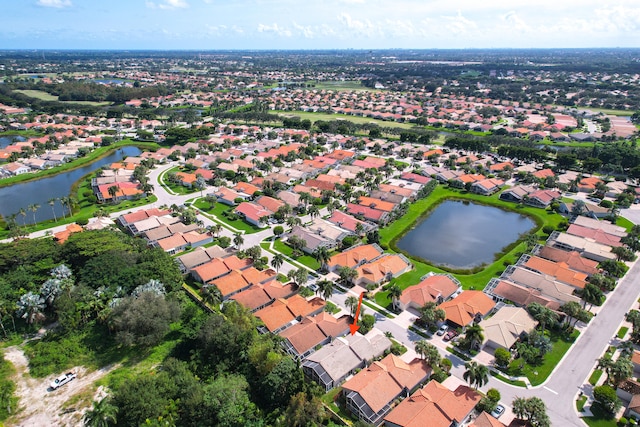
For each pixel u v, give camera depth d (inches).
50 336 4205.2
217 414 3171.8
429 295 4734.3
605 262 5344.5
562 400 3454.7
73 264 5152.6
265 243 6309.1
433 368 3681.1
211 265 5334.6
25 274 4724.4
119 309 4001.0
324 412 3265.3
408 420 3110.2
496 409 3319.4
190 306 4512.8
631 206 7844.5
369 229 6663.4
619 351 4018.2
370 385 3422.7
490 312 4662.9
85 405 3442.4
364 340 3983.8
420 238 6683.1
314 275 5408.5
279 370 3410.4
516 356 3983.8
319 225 6560.0
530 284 5019.7
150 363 3902.6
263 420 3211.1
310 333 4097.0
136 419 3075.8
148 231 6279.5
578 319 4303.6
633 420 3233.3
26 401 3494.1
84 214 7239.2
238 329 3858.3
